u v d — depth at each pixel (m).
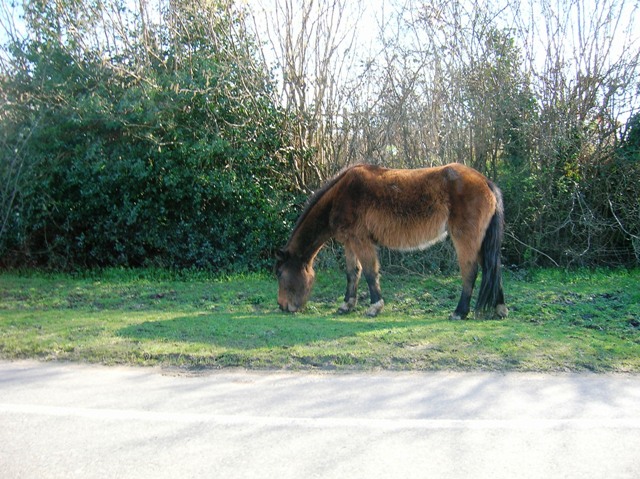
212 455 3.63
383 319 7.83
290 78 11.91
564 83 11.75
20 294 9.34
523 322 7.59
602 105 11.74
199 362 5.59
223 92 11.21
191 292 9.59
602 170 11.62
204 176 10.92
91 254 11.56
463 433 3.94
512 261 11.97
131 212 10.92
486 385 4.96
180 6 11.56
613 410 4.39
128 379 5.12
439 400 4.58
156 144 10.71
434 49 11.55
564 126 11.56
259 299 9.14
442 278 10.84
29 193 10.90
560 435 3.92
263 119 11.55
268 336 6.45
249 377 5.19
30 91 11.29
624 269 11.50
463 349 5.93
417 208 7.77
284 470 3.45
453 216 7.64
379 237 8.05
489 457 3.61
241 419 4.17
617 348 6.05
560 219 11.61
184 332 6.62
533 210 11.55
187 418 4.19
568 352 5.87
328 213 8.38
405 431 3.97
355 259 8.52
